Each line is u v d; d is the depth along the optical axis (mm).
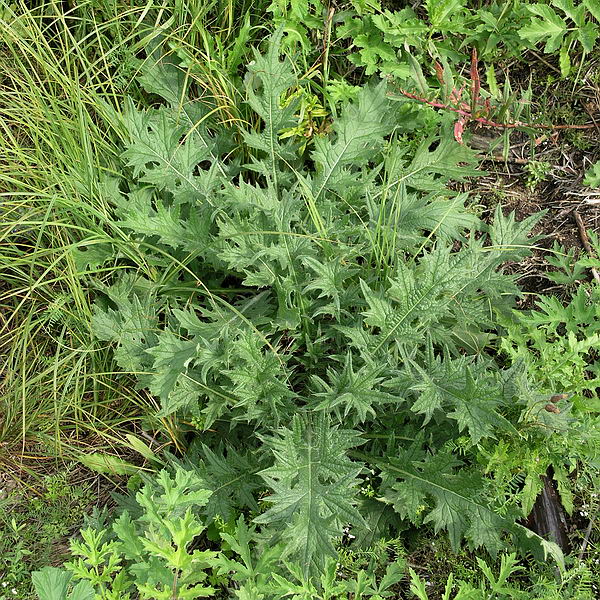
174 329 1685
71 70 1807
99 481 1716
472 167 1780
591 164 1861
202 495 1355
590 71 1899
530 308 1809
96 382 1706
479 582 1572
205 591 1286
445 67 1743
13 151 1652
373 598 1402
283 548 1416
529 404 1463
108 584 1591
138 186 1770
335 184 1703
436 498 1520
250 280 1612
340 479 1458
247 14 1762
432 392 1484
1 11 1725
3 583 1594
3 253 1742
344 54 1917
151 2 1688
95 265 1711
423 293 1530
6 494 1701
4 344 1734
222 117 1807
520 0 1862
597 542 1604
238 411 1631
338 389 1520
